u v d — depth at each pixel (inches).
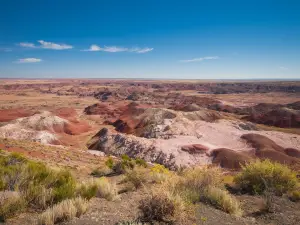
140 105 4881.9
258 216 292.8
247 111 5231.3
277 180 402.9
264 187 394.6
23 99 7751.0
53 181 332.8
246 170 426.3
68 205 243.3
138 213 251.0
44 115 3395.7
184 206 246.4
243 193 391.2
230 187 424.8
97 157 1685.5
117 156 2274.9
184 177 362.9
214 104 5900.6
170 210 234.5
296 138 2628.0
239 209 294.4
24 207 249.3
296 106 5118.1
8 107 5541.3
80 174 681.6
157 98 7327.8
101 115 4758.9
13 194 267.4
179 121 2997.0
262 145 2160.4
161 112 3580.2
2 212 228.2
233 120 3326.8
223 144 2336.4
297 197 363.3
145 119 3526.1
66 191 281.1
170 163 1931.6
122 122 3774.6
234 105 6013.8
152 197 238.2
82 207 251.1
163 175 449.4
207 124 2945.4
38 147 1480.1
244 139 2370.8
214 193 318.0
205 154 1994.3
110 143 2554.1
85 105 6569.9
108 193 332.2
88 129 3624.5
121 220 231.9
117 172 688.4
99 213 253.1
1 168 326.3
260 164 425.4
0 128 2805.1
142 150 2213.3
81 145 2824.8
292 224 273.6
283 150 2188.7
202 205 297.4
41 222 218.2
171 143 2242.9
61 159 1199.6
